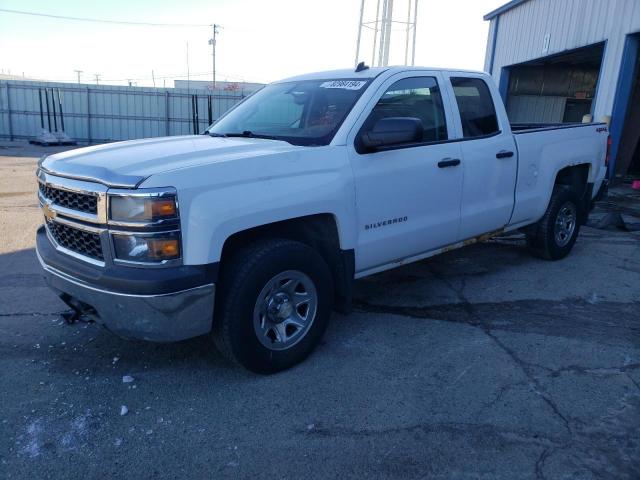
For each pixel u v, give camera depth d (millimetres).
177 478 2732
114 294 3111
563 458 2869
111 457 2879
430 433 3088
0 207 9570
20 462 2826
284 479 2727
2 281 5562
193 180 3115
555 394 3498
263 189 3389
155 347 4121
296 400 3426
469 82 5086
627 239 7641
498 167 5160
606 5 12953
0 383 3596
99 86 29781
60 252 3566
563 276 5891
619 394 3504
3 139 30125
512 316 4789
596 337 4363
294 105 4539
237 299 3379
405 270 6074
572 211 6395
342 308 4137
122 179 3027
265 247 3492
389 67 4508
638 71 14227
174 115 30438
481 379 3688
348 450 2943
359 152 3984
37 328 4434
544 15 16469
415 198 4398
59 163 3527
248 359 3533
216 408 3334
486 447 2961
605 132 6883
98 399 3420
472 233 5113
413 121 3828
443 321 4668
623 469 2787
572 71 20469
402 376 3727
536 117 21141
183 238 3092
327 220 3885
